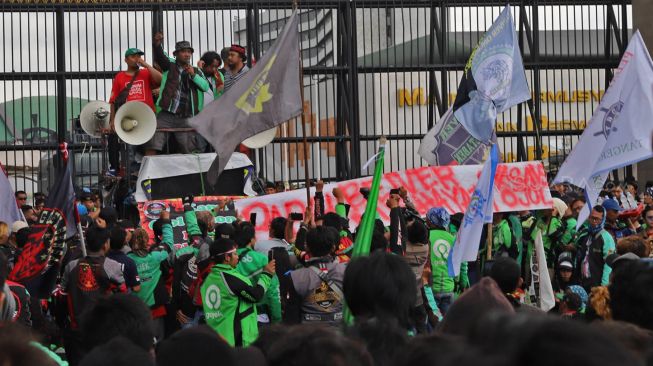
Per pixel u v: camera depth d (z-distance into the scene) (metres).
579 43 24.64
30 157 22.91
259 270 12.12
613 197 20.80
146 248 13.36
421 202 18.44
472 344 2.78
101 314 6.20
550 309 15.09
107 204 19.86
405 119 21.80
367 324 5.81
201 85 19.20
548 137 23.09
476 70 17.64
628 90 14.80
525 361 2.57
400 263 6.25
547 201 17.84
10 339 3.58
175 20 21.22
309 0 21.30
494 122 17.59
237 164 19.25
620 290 6.84
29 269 12.73
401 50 24.22
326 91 21.47
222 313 11.88
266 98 14.70
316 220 14.05
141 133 17.64
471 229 12.47
